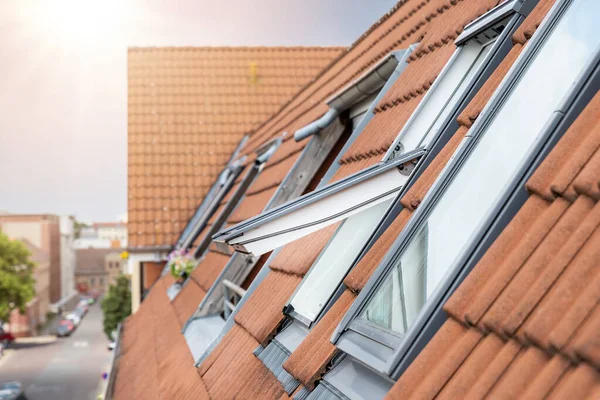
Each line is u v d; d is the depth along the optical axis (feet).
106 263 575.38
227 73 75.97
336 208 13.23
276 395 15.16
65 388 188.55
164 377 27.76
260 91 73.92
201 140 68.33
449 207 10.46
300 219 12.99
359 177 13.41
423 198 12.17
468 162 10.77
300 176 28.30
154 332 39.27
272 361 16.55
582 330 6.56
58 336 311.88
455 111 13.55
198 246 43.91
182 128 69.51
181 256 43.88
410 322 9.68
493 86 13.03
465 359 8.16
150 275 63.31
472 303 8.52
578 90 9.04
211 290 29.99
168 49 77.66
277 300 19.10
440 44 20.70
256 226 12.56
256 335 18.93
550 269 7.55
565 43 10.30
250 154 53.88
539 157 9.07
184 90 73.46
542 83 10.23
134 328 49.37
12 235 391.65
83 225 636.07
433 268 9.89
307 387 12.69
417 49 22.11
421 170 13.32
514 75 11.02
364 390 10.43
